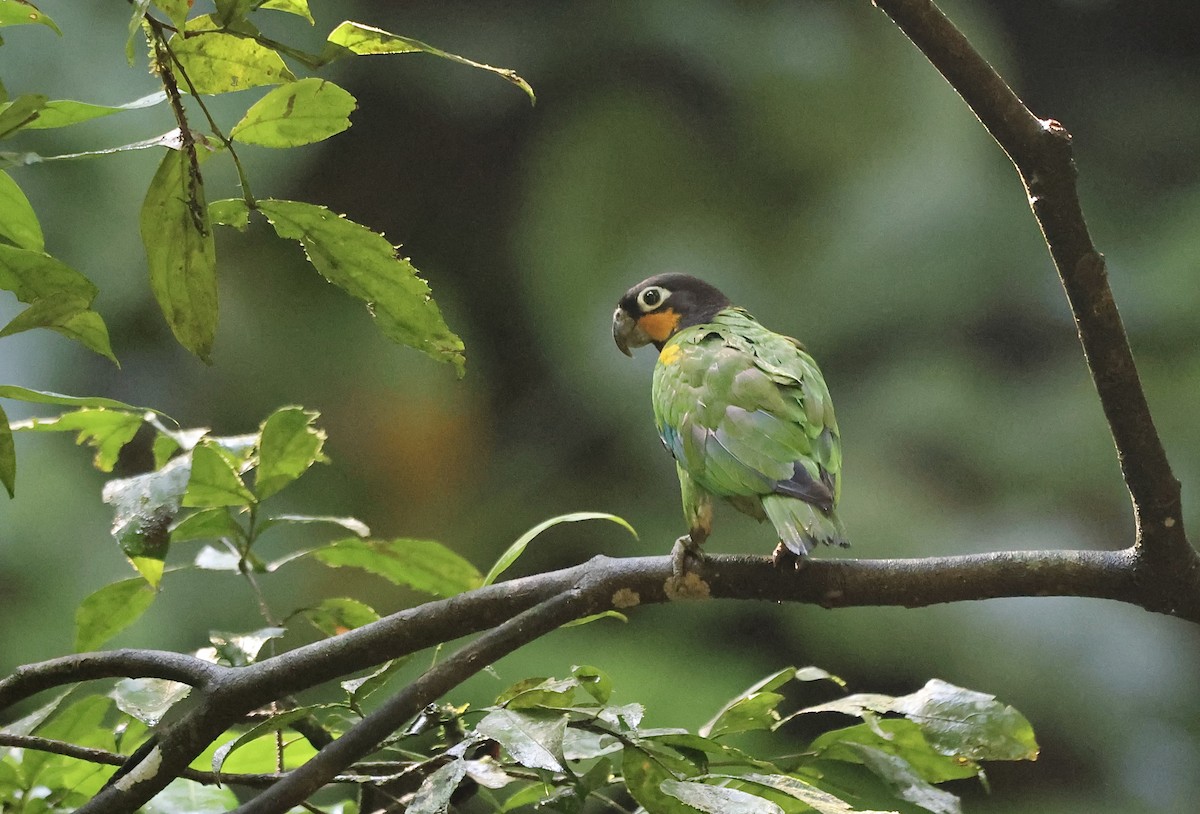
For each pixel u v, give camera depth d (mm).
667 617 12336
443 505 13234
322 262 3172
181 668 3291
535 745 2752
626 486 13516
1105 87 15961
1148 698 12516
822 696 12586
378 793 3561
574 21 13820
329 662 3309
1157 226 14992
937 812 3305
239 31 2805
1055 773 12781
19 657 10375
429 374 13023
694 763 3062
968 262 13445
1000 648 12539
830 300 13461
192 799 3793
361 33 2793
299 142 3051
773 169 13820
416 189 14062
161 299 3047
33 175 10961
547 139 13969
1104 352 3309
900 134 13742
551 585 3457
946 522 12609
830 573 3668
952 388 13180
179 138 2844
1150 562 3512
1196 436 13102
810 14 14008
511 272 14008
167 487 2984
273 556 11672
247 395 12273
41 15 2893
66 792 3719
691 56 13727
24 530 10727
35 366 11305
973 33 15672
